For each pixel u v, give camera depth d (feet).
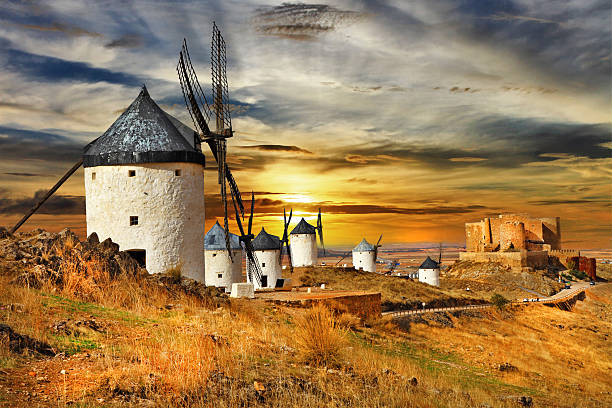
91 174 97.66
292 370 39.19
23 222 113.39
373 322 107.24
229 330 49.55
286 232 257.14
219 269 191.21
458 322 174.40
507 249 470.80
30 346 33.12
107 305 50.90
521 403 52.75
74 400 25.72
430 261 340.39
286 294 121.19
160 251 95.50
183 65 116.78
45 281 51.42
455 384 54.24
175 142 98.78
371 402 35.47
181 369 32.37
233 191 140.97
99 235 95.76
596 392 86.17
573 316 250.37
